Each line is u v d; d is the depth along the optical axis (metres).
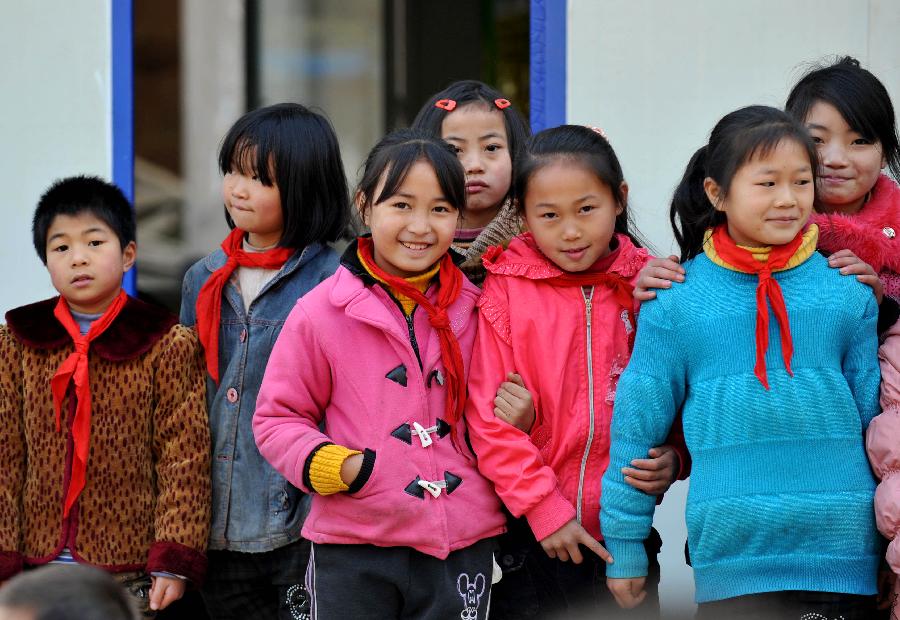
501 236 9.29
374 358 8.11
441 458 8.10
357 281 8.20
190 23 14.30
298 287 9.12
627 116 11.55
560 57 11.62
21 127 11.98
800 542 7.72
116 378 8.79
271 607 9.20
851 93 8.80
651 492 8.13
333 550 8.03
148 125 14.06
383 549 7.99
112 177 11.93
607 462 8.38
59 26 11.88
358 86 15.27
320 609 8.02
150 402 8.84
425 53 15.09
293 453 7.87
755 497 7.72
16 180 11.98
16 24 11.90
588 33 11.57
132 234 9.25
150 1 14.20
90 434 8.70
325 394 8.23
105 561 8.67
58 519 8.70
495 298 8.52
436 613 8.00
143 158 13.98
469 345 8.44
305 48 15.10
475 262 9.28
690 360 8.00
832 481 7.71
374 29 15.26
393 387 8.06
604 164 8.26
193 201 14.18
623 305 8.52
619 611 8.60
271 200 9.02
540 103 11.70
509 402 8.21
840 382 7.79
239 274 9.23
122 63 11.88
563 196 8.18
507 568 8.77
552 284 8.50
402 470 7.95
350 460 7.82
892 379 7.89
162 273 13.77
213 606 9.18
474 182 9.64
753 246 7.98
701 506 7.86
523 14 14.14
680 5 11.41
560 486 8.37
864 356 7.95
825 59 11.22
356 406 8.06
